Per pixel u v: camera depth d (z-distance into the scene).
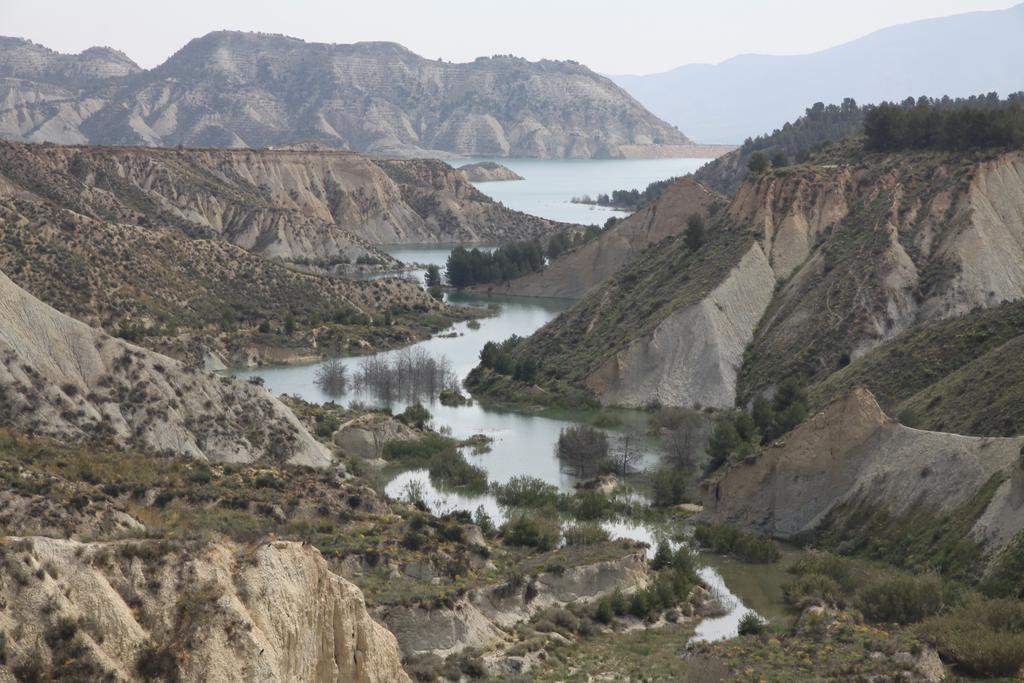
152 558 43.66
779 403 125.81
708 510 102.31
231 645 42.44
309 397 149.25
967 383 104.19
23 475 71.94
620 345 155.12
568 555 83.62
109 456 91.19
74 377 102.56
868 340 142.75
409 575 74.00
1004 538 78.75
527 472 116.62
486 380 159.25
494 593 73.81
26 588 40.41
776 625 74.31
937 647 65.31
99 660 40.12
